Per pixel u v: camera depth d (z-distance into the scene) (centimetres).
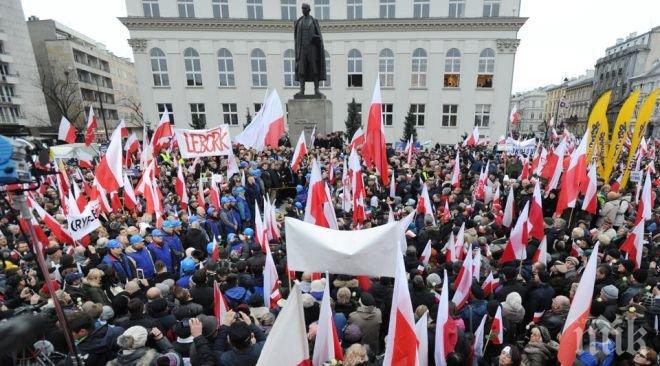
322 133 1770
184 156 1073
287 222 450
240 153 1633
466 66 3356
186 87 3450
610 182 1180
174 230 753
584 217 882
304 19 1725
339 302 475
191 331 373
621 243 696
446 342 373
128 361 345
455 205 961
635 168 1259
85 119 5759
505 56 3294
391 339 318
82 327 374
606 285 496
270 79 3462
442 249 692
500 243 716
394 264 431
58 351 366
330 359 342
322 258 441
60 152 1686
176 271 716
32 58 5097
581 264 609
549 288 499
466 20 3225
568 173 725
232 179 1130
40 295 496
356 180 773
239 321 357
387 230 428
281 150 1648
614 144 954
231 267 585
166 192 1180
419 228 830
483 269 611
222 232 898
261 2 3362
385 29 3334
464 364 387
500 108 3397
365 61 3412
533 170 1288
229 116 3541
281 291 555
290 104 1752
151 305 443
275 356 288
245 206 1005
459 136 3491
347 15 3391
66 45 5450
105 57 6625
